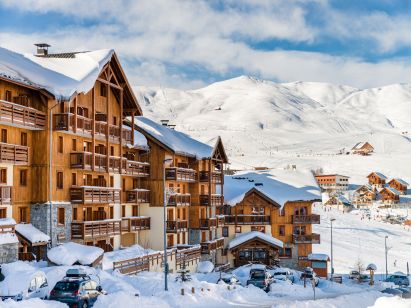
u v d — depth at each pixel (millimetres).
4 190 43906
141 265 51906
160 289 43000
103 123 55688
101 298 33438
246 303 44094
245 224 84750
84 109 54188
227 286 49219
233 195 85875
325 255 83188
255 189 85062
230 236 84688
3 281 33875
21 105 45594
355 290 67250
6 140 45156
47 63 51062
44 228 47312
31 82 46000
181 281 46375
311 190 89062
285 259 85438
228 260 81500
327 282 70812
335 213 158375
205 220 73688
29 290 33688
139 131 66688
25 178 47375
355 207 181875
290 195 86688
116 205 58938
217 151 78188
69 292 32125
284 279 66438
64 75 49750
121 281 41969
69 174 51188
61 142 50281
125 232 60625
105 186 57344
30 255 45312
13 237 41656
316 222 85938
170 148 65875
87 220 53906
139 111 62812
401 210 179625
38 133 48000
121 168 58344
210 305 41281
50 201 47719
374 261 103875
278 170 101438
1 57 47344
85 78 50875
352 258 105312
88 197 51625
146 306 34281
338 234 127938
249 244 80812
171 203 66312
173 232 66125
